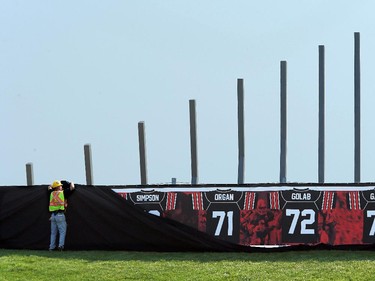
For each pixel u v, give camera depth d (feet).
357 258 58.08
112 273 54.95
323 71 73.05
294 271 54.19
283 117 71.77
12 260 59.52
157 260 59.26
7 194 66.03
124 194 64.34
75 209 64.59
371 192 61.62
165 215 63.67
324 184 62.28
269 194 62.85
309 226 62.18
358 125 72.23
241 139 70.18
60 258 60.49
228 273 54.19
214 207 63.31
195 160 69.05
